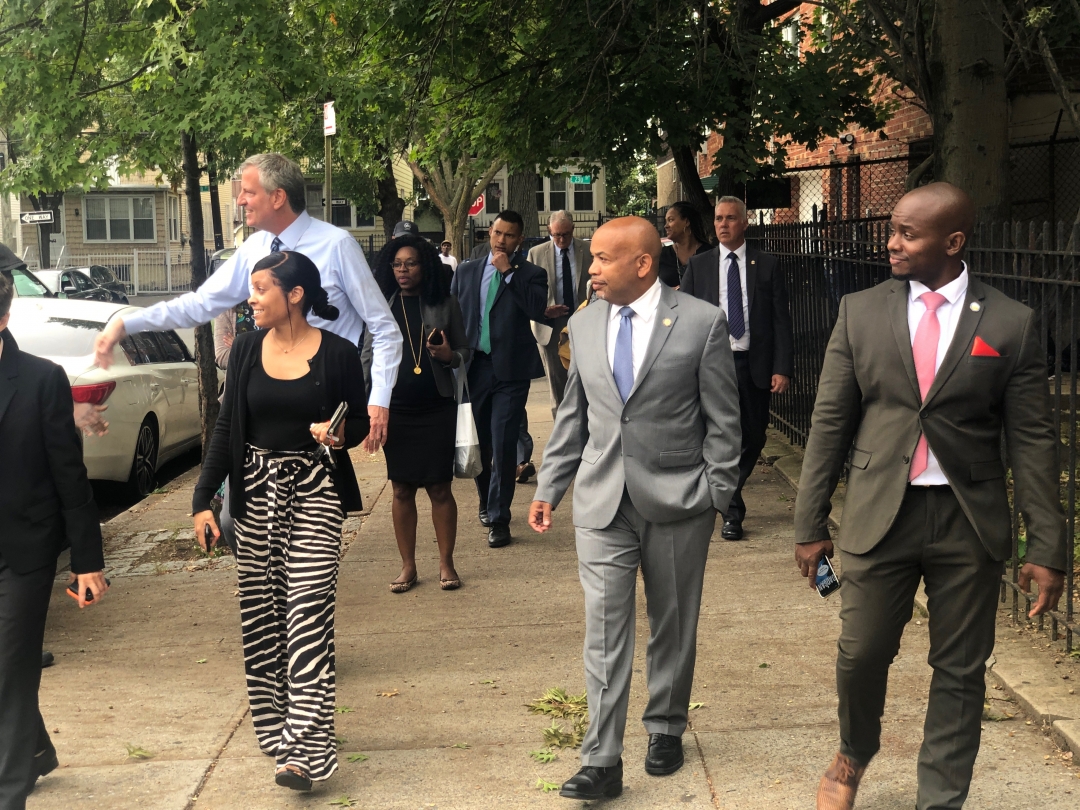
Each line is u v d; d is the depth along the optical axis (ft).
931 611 11.35
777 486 29.43
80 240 157.38
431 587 22.38
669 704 13.66
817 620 18.97
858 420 11.76
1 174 27.17
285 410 13.80
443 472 21.67
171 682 17.70
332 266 15.98
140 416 32.42
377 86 31.04
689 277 24.16
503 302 25.21
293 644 13.48
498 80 39.27
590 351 13.50
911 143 48.24
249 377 13.96
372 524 28.17
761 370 23.72
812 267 31.78
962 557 10.99
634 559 13.37
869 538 11.18
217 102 24.89
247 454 14.03
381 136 38.19
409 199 120.78
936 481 11.03
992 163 23.95
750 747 14.20
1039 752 13.39
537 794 13.34
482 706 16.15
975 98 23.89
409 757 14.49
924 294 11.18
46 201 133.18
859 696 11.57
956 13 23.82
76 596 12.04
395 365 16.20
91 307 33.09
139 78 26.23
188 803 13.50
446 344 20.89
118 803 13.51
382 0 36.68
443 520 22.00
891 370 11.11
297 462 13.92
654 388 13.08
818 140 38.91
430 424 21.50
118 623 20.98
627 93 36.11
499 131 40.22
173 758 14.76
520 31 39.22
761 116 35.53
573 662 17.80
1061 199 43.04
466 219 107.04
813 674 16.60
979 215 23.94
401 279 21.20
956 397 10.84
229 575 24.18
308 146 41.68
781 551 23.30
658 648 13.62
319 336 14.12
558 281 33.09
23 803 11.68
